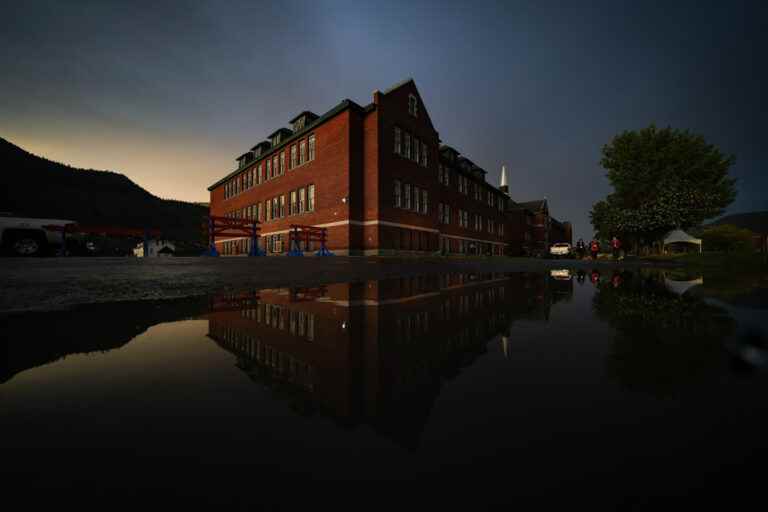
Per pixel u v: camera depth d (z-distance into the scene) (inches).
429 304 137.9
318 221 816.3
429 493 29.8
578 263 648.4
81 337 85.7
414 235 857.5
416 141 882.8
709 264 506.6
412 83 873.5
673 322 93.0
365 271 362.6
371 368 62.3
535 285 216.1
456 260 708.7
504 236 1657.2
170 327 96.6
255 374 59.8
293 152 925.8
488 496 29.7
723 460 32.6
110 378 58.1
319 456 36.2
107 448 38.0
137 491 31.3
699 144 1108.5
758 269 354.0
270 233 1028.5
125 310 126.0
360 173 768.9
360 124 776.3
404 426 41.6
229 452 37.2
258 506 29.1
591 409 44.0
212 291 190.9
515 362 63.5
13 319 108.2
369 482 32.1
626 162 1187.3
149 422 43.6
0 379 57.9
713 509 26.6
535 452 35.4
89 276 196.4
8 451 37.4
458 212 1209.4
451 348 73.8
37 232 448.1
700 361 60.7
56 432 41.1
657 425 39.4
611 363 61.3
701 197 884.6
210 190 1552.7
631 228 954.7
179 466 34.9
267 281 245.9
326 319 107.5
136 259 277.1
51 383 56.0
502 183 2404.0
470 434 39.4
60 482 32.6
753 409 42.3
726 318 97.0
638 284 209.9
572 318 104.2
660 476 30.8
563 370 58.5
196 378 58.4
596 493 29.3
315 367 62.9
